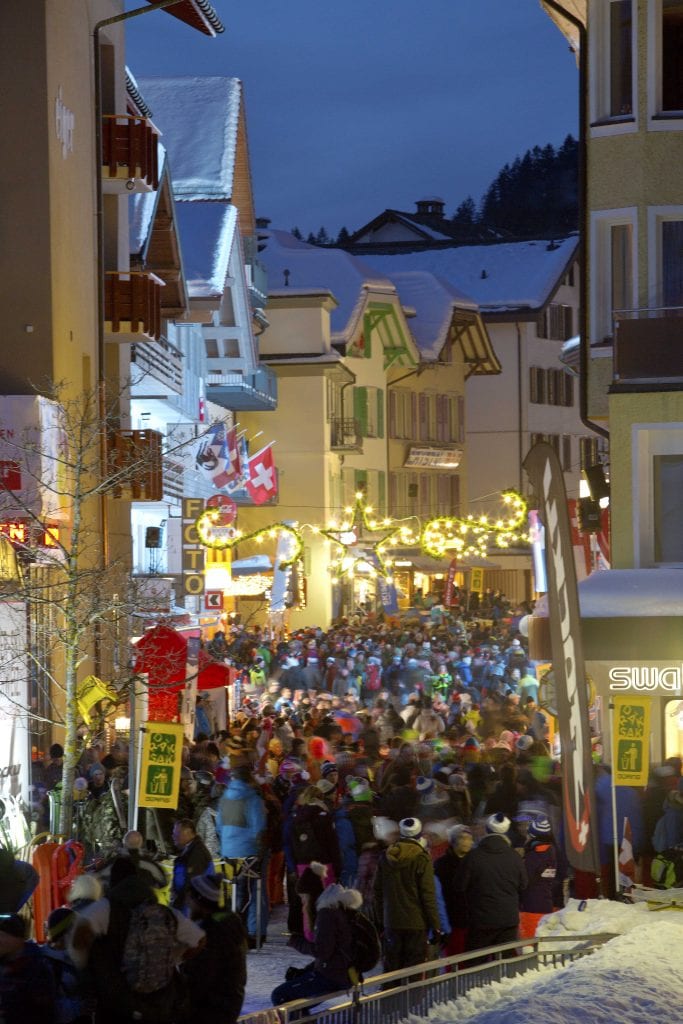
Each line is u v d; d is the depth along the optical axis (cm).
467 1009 2656
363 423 16150
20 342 5616
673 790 4000
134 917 1770
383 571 9356
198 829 3894
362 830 3919
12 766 4456
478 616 15025
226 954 2064
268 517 14700
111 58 6919
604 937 3138
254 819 3816
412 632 10612
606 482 6719
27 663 4631
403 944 2980
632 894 3638
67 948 1823
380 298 16025
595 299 5822
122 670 4422
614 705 3738
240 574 11044
